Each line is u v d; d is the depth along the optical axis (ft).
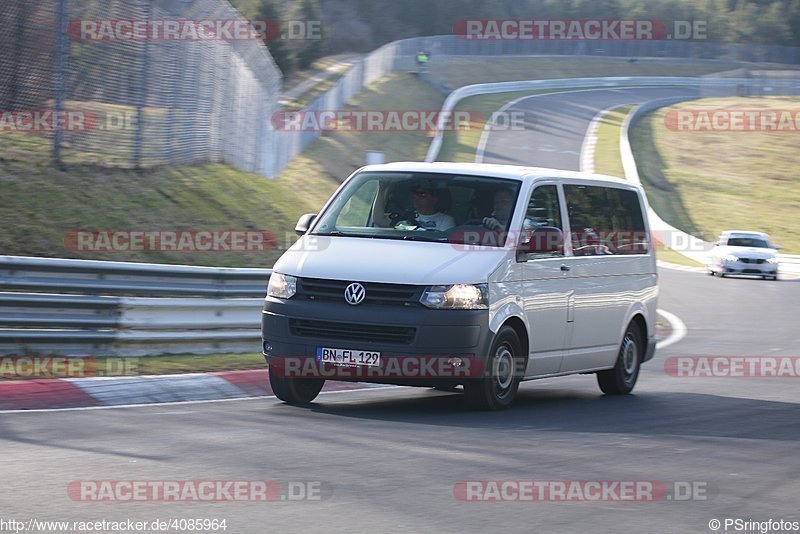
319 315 111.45
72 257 178.19
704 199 619.26
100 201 203.21
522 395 138.72
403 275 110.73
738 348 219.00
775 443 101.86
